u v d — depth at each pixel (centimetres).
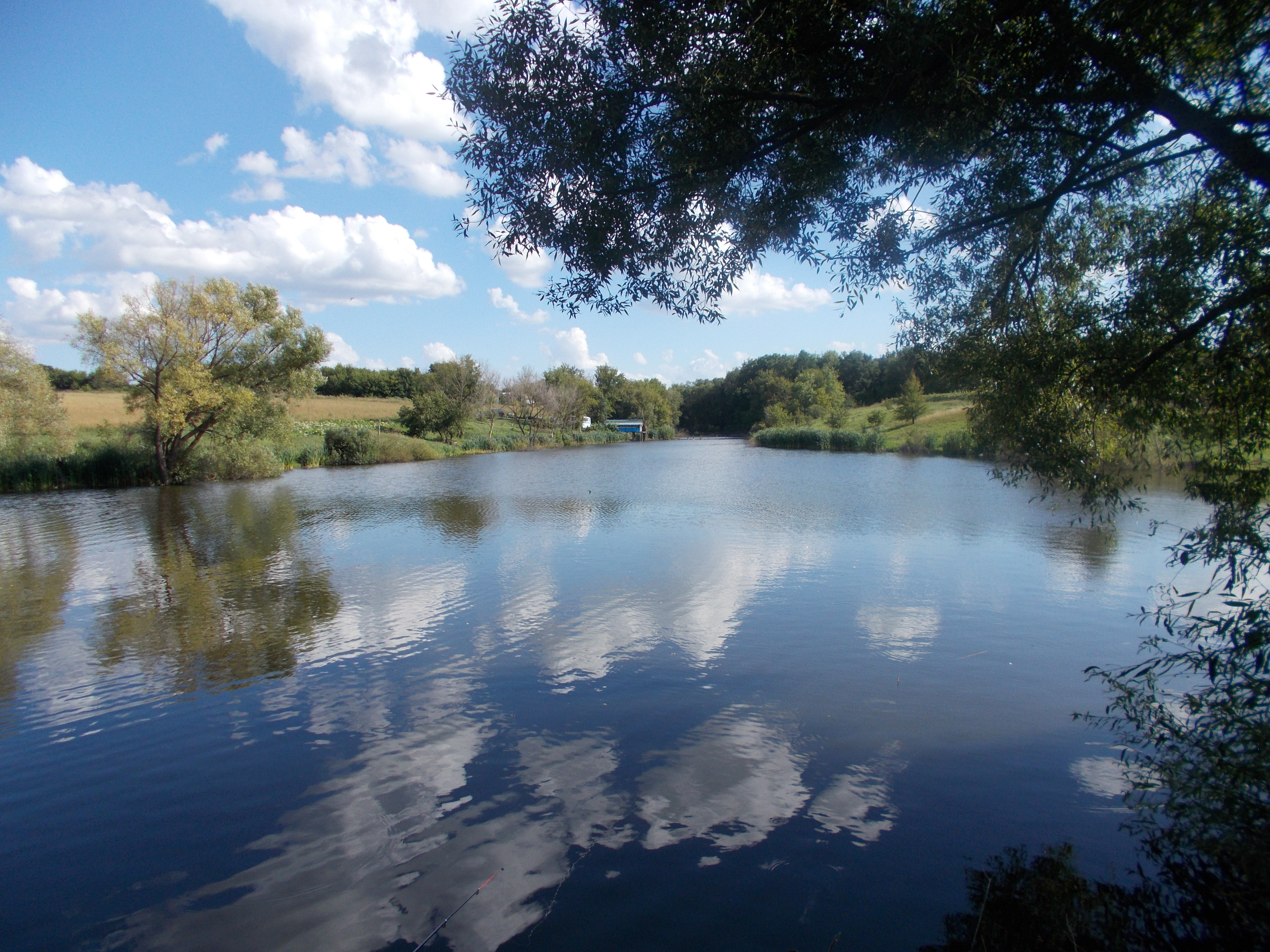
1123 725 639
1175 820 484
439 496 2647
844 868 444
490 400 7356
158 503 2469
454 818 513
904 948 372
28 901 437
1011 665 805
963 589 1154
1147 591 1125
